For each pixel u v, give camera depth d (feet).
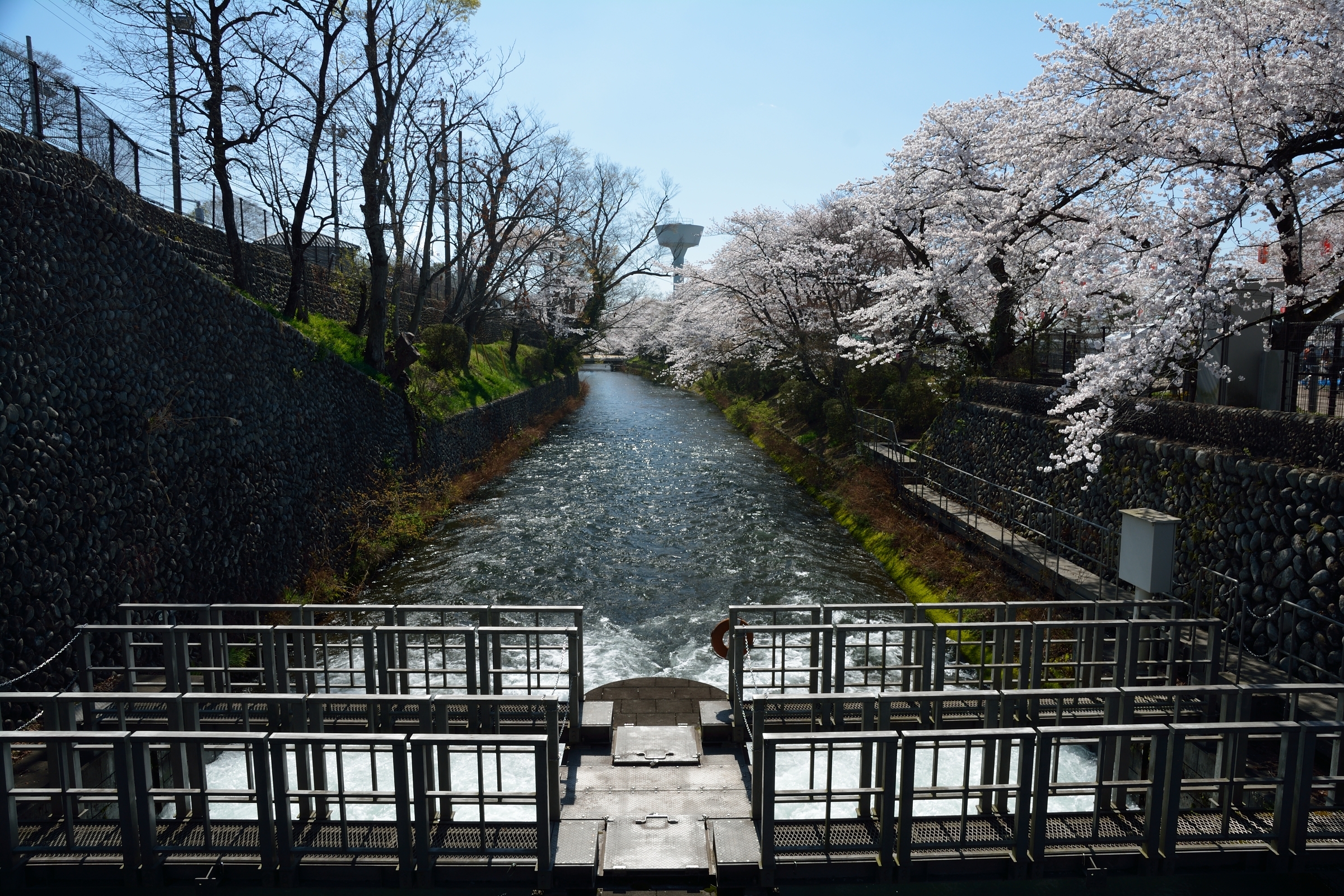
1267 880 19.13
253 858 17.53
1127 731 17.39
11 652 23.44
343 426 53.06
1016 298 55.57
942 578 43.96
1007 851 17.74
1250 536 28.89
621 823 19.17
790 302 94.89
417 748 16.78
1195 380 36.94
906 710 23.79
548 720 18.94
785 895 17.63
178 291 35.09
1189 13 35.17
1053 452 44.78
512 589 47.01
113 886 17.15
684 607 44.32
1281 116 31.58
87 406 28.14
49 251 27.22
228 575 36.22
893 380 86.48
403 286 106.32
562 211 97.50
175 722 18.76
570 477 81.92
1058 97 40.11
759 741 18.84
